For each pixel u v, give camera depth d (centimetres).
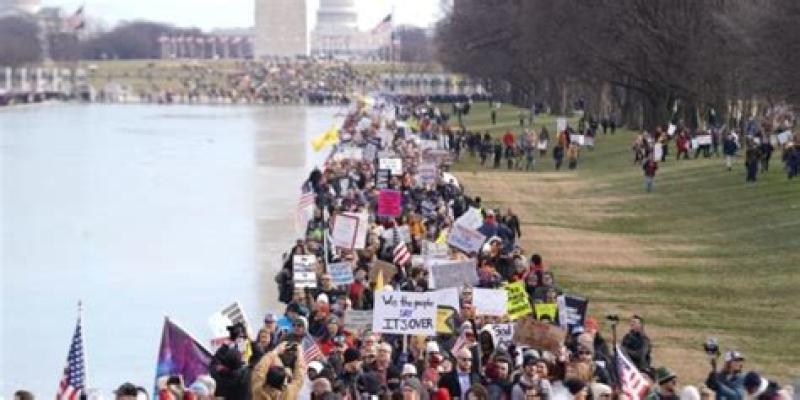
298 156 16450
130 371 5244
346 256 5238
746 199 9694
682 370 5050
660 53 14525
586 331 4016
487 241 5756
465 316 4156
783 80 10238
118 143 19038
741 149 13338
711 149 13100
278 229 9444
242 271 7606
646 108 16362
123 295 6875
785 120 14275
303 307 4391
